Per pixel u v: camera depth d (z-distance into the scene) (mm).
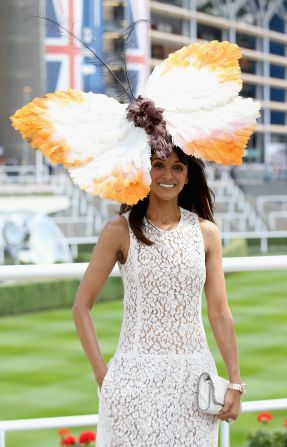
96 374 3205
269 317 15828
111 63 3352
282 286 20250
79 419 3662
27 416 9266
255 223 33406
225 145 3180
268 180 63594
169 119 3184
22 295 17078
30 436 8406
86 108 3180
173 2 76875
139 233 3199
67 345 13219
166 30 76312
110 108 3186
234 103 3215
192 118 3193
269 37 85938
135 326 3189
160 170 3227
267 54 85938
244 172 66562
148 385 3135
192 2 78250
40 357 12328
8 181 36031
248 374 11102
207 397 3139
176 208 3324
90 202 30844
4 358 12289
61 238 23750
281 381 10734
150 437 3117
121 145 3148
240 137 3189
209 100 3205
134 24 3398
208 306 3330
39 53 60312
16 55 61125
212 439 3217
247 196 37812
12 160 54938
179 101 3207
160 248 3203
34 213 25078
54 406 9672
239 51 3271
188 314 3203
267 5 85438
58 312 17234
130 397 3135
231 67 3252
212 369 3240
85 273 3271
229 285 20500
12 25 60844
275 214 35344
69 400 9914
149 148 3137
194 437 3154
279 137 89562
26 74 61281
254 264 3896
